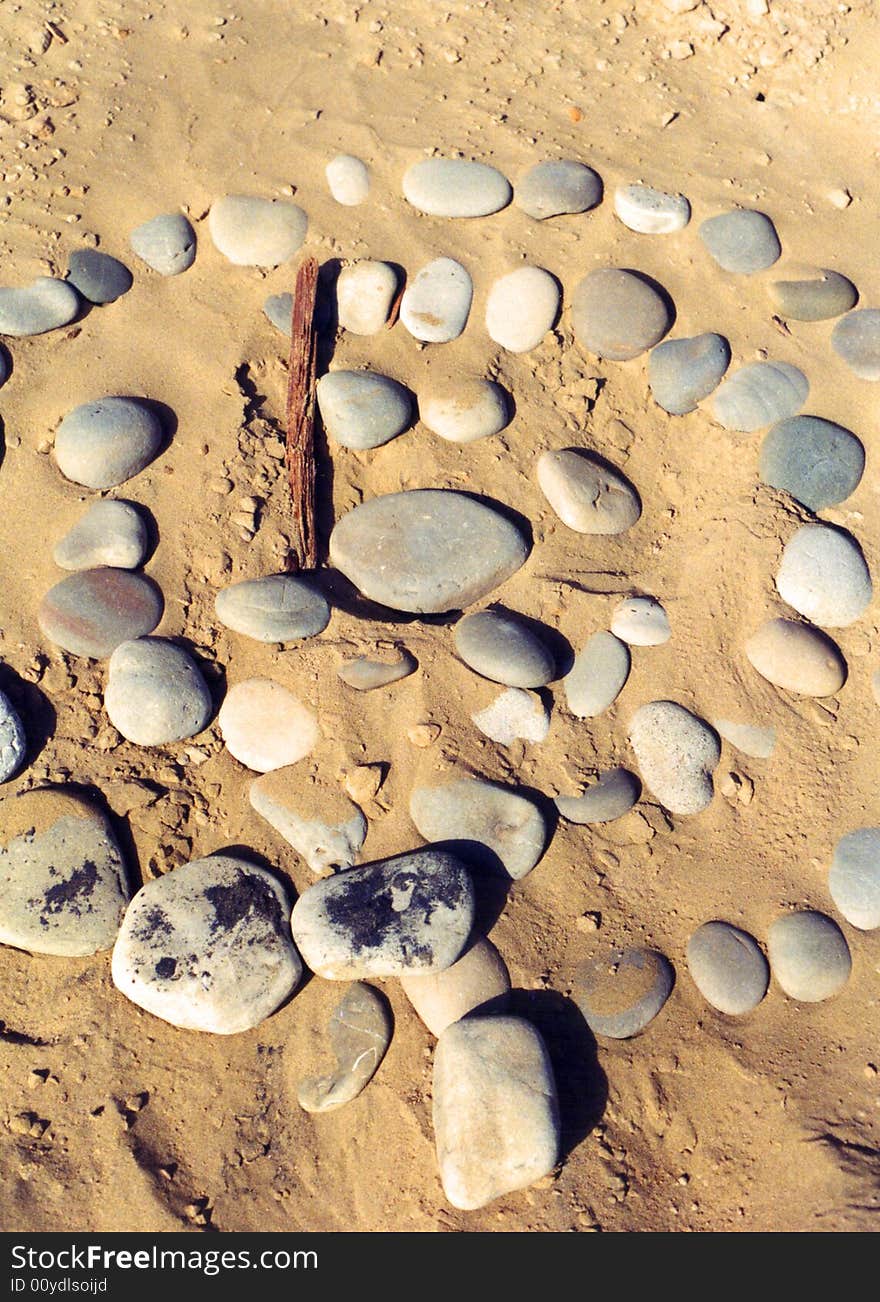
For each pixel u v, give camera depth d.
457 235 0.96
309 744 0.80
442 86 1.03
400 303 0.94
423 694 0.82
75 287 0.90
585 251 0.96
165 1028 0.74
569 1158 0.72
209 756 0.81
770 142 1.03
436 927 0.74
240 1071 0.73
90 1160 0.70
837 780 0.83
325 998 0.75
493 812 0.79
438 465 0.90
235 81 1.01
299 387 0.89
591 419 0.93
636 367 0.94
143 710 0.79
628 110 1.03
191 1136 0.71
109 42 1.02
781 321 0.95
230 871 0.76
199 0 1.05
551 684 0.84
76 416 0.86
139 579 0.84
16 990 0.74
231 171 0.96
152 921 0.74
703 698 0.85
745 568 0.88
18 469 0.86
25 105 0.97
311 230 0.95
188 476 0.87
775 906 0.79
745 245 0.96
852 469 0.91
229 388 0.89
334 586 0.87
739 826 0.82
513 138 1.00
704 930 0.78
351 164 0.97
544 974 0.76
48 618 0.82
